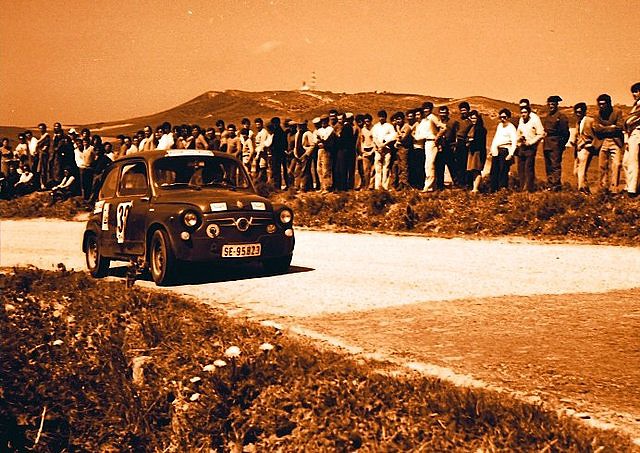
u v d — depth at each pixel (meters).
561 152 13.48
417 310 6.65
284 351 4.93
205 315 6.36
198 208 8.57
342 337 5.64
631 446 3.33
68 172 21.88
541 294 7.29
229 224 8.63
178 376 4.88
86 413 4.88
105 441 4.61
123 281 8.40
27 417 4.91
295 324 6.17
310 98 172.75
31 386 5.23
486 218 12.93
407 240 12.38
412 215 13.89
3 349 5.85
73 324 6.55
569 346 5.21
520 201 12.95
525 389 4.24
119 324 6.21
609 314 6.25
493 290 7.59
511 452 3.30
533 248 10.73
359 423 3.81
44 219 20.50
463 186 14.77
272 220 8.98
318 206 15.66
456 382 4.39
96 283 8.12
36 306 7.23
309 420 4.02
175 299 7.03
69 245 14.41
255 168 18.39
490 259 9.88
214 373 4.63
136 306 6.75
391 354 5.09
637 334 5.51
